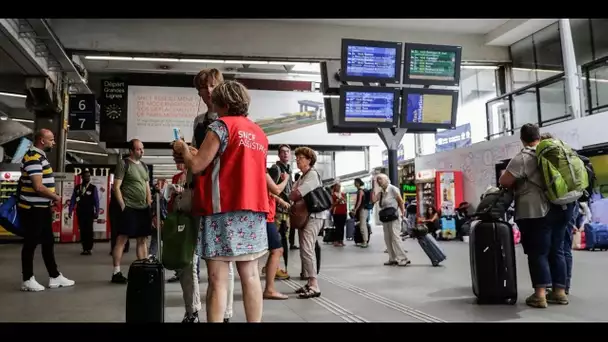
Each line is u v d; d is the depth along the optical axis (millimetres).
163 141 16062
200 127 2932
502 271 3988
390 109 10391
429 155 16266
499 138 12703
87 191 9242
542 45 13578
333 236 11781
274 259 4453
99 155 27859
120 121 15875
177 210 2695
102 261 7898
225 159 2283
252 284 2414
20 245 11570
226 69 16656
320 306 4023
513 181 4016
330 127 12016
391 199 7230
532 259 3955
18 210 4859
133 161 5473
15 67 11430
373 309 3869
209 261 2307
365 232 11188
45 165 4938
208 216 2293
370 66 10398
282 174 5074
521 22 13188
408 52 10562
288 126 17656
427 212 14375
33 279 4926
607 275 5602
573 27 12312
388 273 6270
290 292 4816
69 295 4574
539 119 12469
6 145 14258
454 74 10781
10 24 9258
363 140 18625
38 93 12242
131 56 12664
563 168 3859
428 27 14094
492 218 4109
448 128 10719
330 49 13602
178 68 16344
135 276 2658
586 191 4223
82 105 14758
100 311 3785
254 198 2299
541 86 12516
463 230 12398
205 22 12961
